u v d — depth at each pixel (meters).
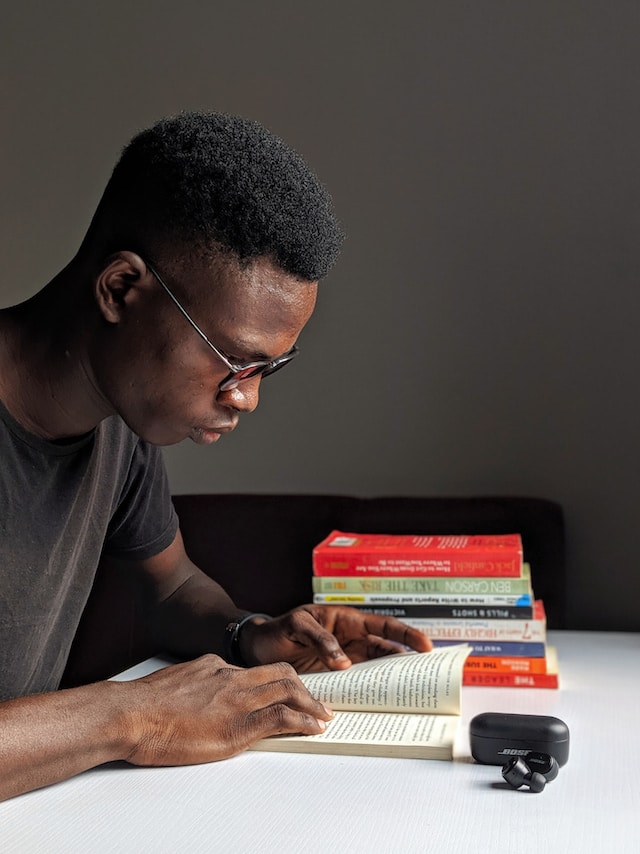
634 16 1.99
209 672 1.14
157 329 1.04
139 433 1.12
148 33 2.26
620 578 2.04
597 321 2.04
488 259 2.08
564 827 0.92
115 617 2.04
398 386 2.14
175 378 1.06
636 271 2.01
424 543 1.60
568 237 2.04
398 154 2.12
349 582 1.53
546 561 1.94
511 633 1.45
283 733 1.16
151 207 1.03
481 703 1.35
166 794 0.99
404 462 2.14
